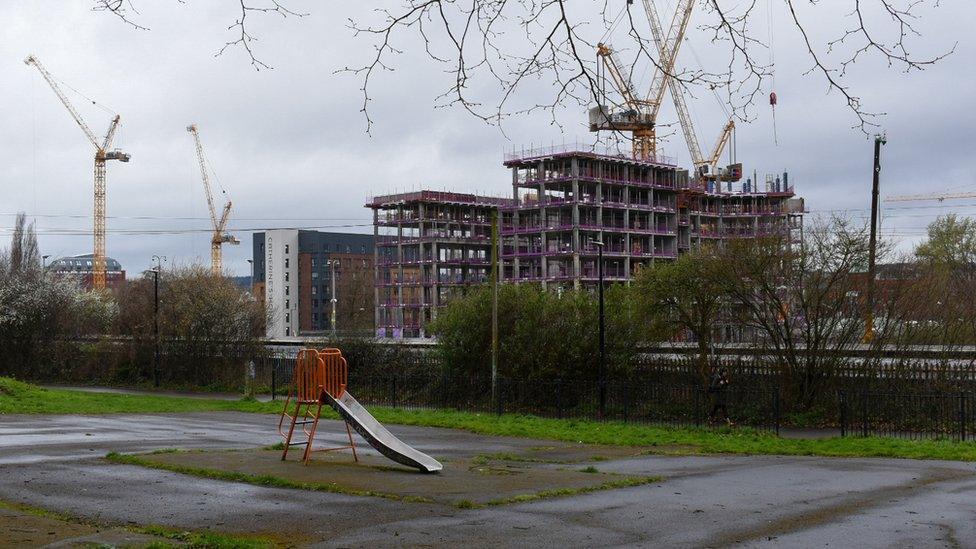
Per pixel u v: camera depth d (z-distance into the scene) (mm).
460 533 11094
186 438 24266
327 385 17516
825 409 34250
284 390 51906
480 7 8352
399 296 131125
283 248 173625
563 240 110312
